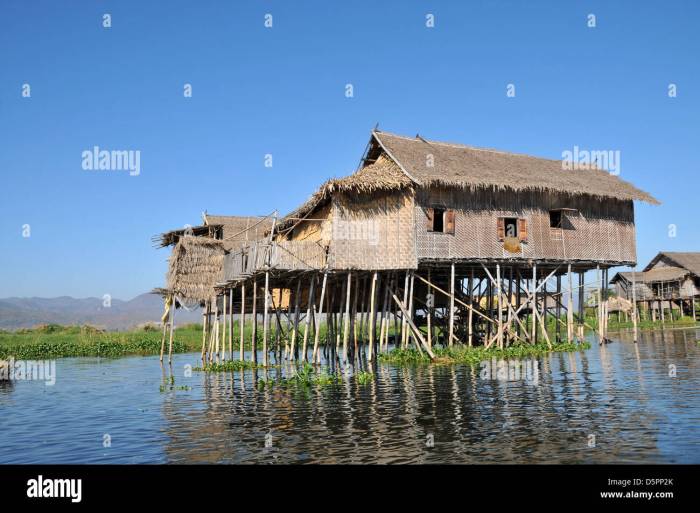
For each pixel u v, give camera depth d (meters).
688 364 24.59
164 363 35.12
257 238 43.34
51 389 23.67
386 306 28.95
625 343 36.84
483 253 29.64
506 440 12.34
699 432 12.57
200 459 11.78
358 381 21.45
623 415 14.40
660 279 65.62
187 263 31.77
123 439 13.84
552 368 23.77
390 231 27.97
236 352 44.44
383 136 31.48
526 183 29.91
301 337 46.12
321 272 27.14
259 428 14.19
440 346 33.19
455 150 33.19
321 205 29.42
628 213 34.22
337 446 12.23
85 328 67.50
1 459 12.49
